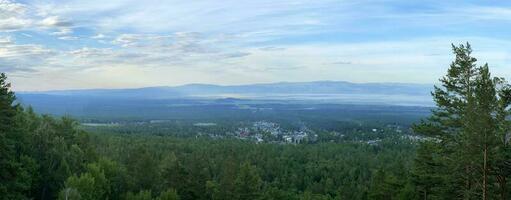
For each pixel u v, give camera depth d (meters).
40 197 53.94
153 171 62.38
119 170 61.47
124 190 60.91
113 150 96.81
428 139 35.47
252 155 119.19
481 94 27.16
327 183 91.88
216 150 126.12
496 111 26.95
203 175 59.91
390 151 126.38
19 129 45.09
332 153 127.88
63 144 58.12
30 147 53.84
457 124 32.34
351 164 110.12
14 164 35.50
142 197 54.50
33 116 67.12
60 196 45.69
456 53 33.47
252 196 53.84
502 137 26.78
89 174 50.25
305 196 78.38
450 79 33.78
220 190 56.34
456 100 32.78
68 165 54.97
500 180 28.62
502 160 26.83
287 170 105.69
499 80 27.89
